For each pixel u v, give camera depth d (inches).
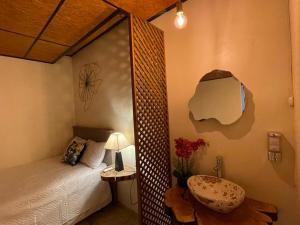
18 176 101.7
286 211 57.0
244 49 62.4
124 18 96.2
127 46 103.0
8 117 126.5
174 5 79.4
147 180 76.2
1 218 70.6
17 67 130.6
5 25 88.9
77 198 94.2
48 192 84.9
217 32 68.5
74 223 92.4
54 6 76.5
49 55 129.7
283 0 54.5
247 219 51.4
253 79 61.0
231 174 67.9
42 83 141.2
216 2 68.2
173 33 82.1
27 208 77.5
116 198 113.3
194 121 77.4
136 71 71.9
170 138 86.6
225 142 68.9
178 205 59.4
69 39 108.5
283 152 56.4
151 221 77.5
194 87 76.5
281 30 55.1
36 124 138.3
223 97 67.9
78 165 112.6
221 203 50.0
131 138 105.0
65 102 152.6
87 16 86.0
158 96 82.0
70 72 155.0
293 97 52.5
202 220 51.3
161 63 84.0
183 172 73.0
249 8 60.8
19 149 130.5
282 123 56.2
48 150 143.7
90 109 136.1
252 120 62.1
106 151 114.4
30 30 95.3
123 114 109.2
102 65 121.6
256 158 61.9
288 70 54.5
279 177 57.7
